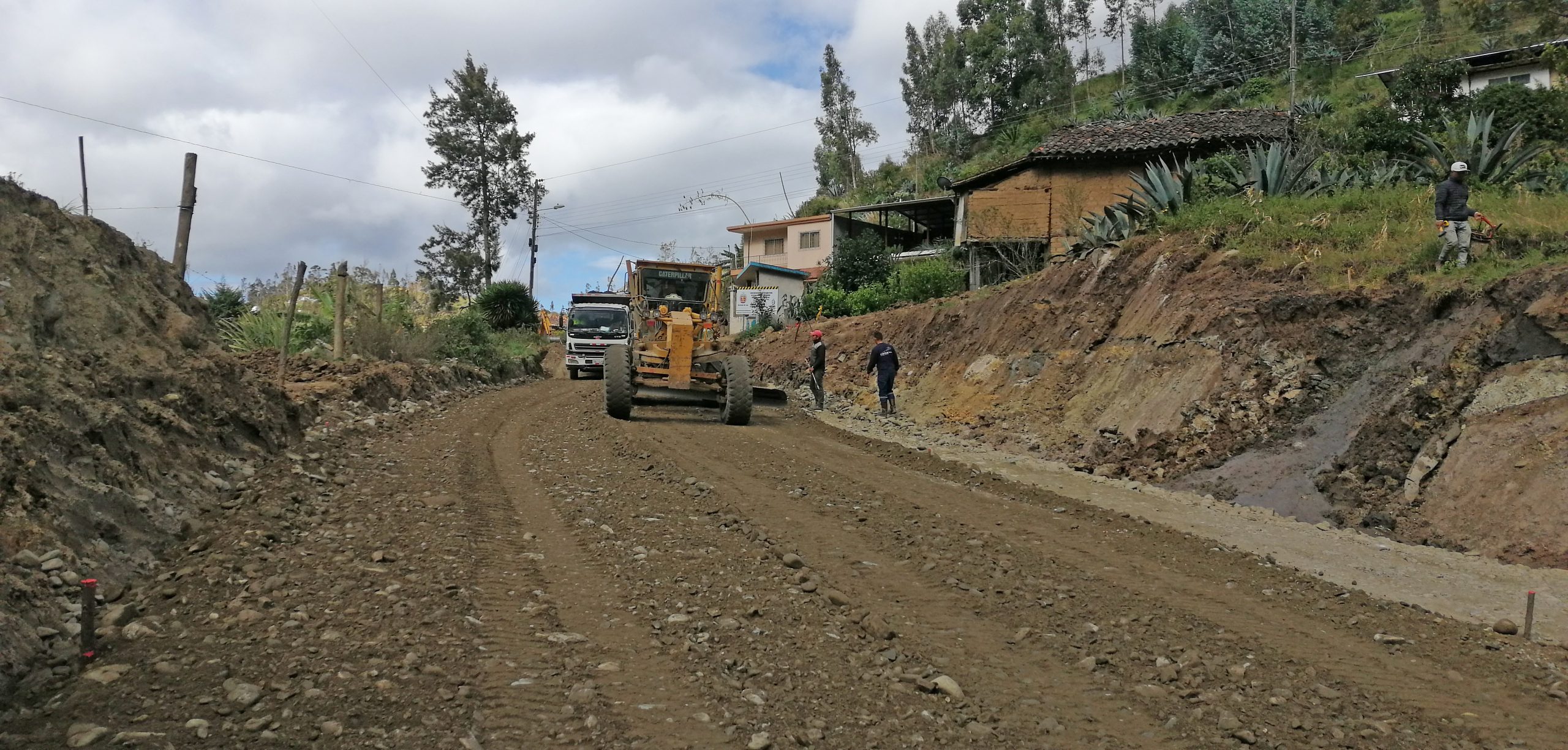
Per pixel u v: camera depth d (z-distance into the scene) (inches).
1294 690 188.7
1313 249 532.4
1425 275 448.8
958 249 1175.0
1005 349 701.9
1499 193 568.4
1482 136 668.1
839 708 169.0
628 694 167.8
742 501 348.2
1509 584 276.4
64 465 231.5
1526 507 314.3
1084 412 550.6
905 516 337.1
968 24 2682.1
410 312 985.5
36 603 177.0
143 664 163.3
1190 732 166.7
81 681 155.9
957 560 276.8
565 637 194.7
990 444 563.8
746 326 1535.4
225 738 137.4
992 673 191.3
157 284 380.5
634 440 501.0
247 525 257.6
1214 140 976.9
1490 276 404.2
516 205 2009.1
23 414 231.5
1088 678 191.0
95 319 313.0
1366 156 864.9
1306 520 367.2
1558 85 972.6
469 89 1951.3
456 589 219.5
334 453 389.4
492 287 1617.9
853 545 291.1
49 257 312.2
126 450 262.4
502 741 145.8
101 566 209.3
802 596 234.7
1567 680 198.4
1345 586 270.5
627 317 1080.8
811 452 499.2
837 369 913.5
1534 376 350.6
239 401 364.5
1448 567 297.4
